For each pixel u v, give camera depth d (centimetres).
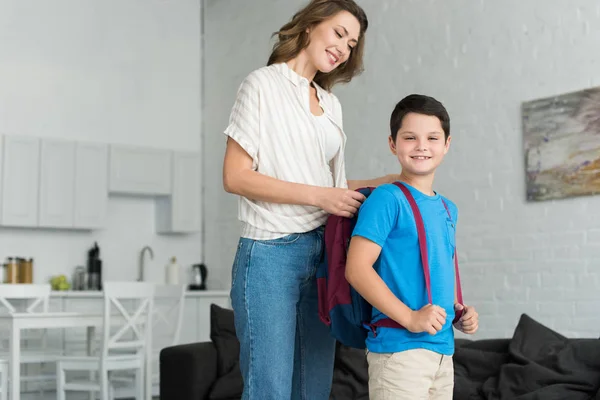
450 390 204
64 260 773
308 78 228
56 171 748
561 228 516
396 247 198
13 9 761
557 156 519
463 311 209
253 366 212
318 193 207
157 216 835
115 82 808
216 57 847
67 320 514
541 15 534
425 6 613
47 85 770
